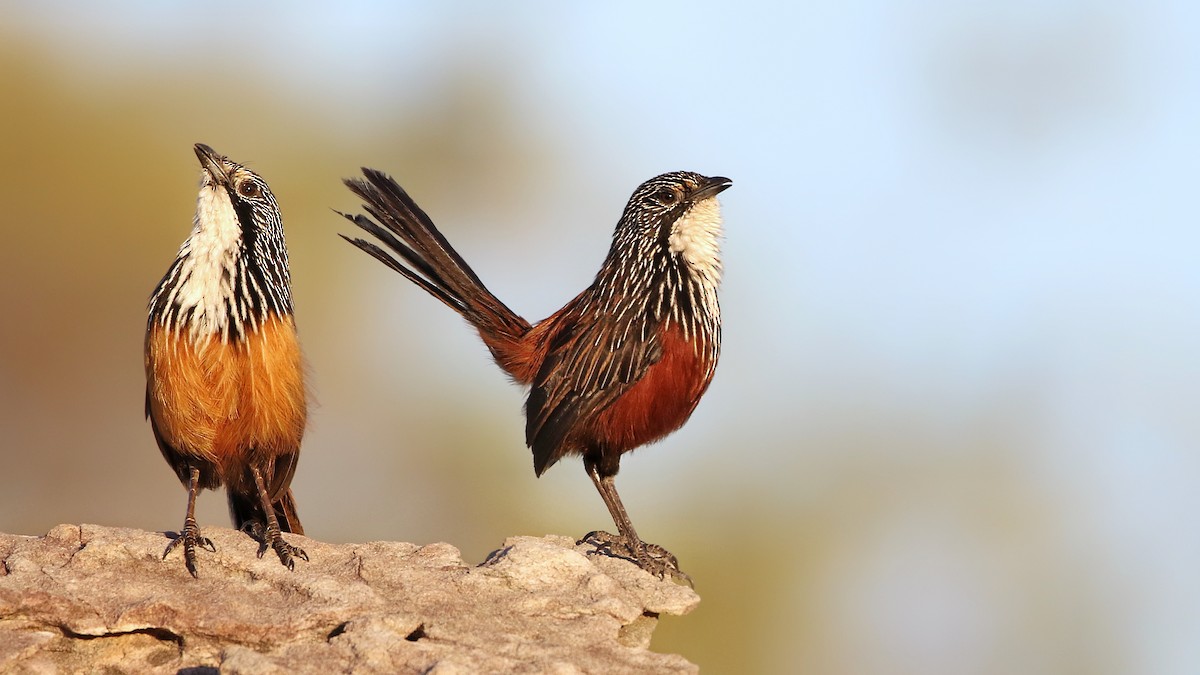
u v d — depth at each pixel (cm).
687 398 1351
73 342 2933
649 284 1334
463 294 1483
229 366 1155
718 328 1365
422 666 923
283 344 1187
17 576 1024
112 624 980
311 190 3017
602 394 1323
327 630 984
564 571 1085
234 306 1155
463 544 2562
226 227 1167
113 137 3022
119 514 2819
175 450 1204
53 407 2898
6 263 2908
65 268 2955
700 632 2300
